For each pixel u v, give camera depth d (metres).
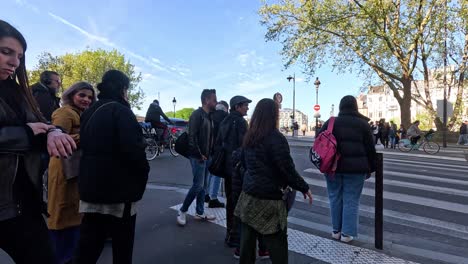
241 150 3.48
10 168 1.72
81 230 2.96
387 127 23.47
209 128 5.08
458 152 19.14
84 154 2.94
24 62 1.93
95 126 2.88
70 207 3.55
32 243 1.81
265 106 3.20
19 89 1.91
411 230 5.41
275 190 3.11
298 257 4.09
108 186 2.83
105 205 2.86
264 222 3.09
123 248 2.99
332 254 4.20
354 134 4.51
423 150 19.08
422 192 7.87
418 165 12.75
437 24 23.25
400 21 23.64
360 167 4.49
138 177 2.96
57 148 1.78
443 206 6.72
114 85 3.04
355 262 3.98
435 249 4.64
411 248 4.51
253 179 3.15
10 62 1.80
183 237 4.67
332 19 24.14
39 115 1.98
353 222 4.61
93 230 2.94
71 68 65.50
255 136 3.16
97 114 2.91
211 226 5.12
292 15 25.25
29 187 1.83
